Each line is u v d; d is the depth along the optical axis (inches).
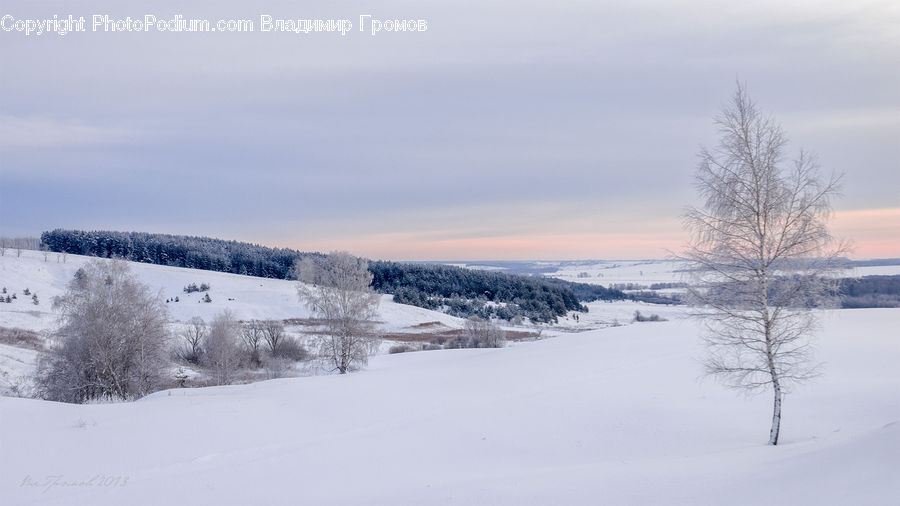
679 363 1047.0
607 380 924.6
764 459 405.1
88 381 1227.2
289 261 5728.3
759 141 524.7
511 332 3198.8
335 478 470.0
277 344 2116.1
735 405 719.7
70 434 589.9
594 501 335.3
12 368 1425.9
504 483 410.6
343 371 1732.3
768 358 536.4
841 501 259.8
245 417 705.6
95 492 422.0
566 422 676.7
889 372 846.5
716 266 537.3
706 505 298.7
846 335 1236.5
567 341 1610.5
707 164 545.3
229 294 3799.2
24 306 2691.9
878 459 296.5
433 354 1964.8
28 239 5851.4
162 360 1328.7
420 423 692.1
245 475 474.0
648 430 626.8
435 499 371.9
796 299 511.5
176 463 505.7
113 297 1269.7
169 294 3809.1
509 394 858.8
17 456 504.1
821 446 402.6
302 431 647.1
